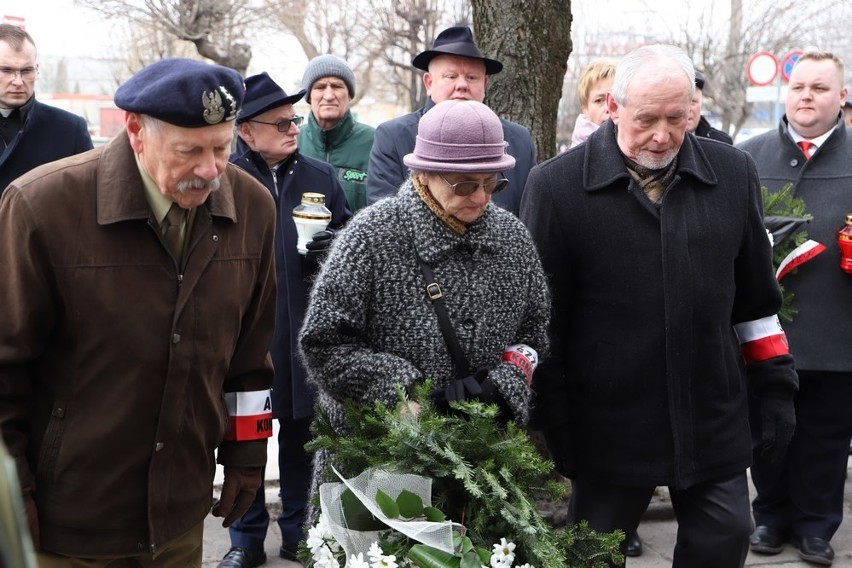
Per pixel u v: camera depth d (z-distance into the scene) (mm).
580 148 3447
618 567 3453
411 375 2848
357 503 2771
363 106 29062
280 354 4406
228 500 3049
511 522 2646
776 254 4738
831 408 4879
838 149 4957
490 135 2865
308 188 4512
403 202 2984
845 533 5258
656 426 3346
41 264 2529
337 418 3049
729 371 3406
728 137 5250
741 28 20078
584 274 3398
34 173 2596
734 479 3422
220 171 2564
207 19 15516
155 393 2648
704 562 3398
